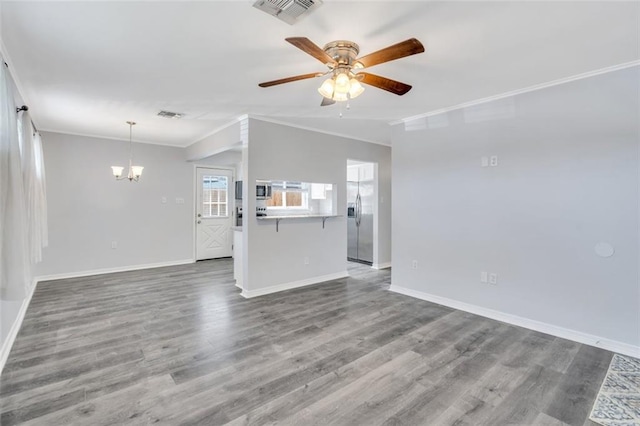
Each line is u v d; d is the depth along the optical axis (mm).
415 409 1977
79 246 5371
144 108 3850
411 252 4312
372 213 6328
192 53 2416
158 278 5238
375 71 2764
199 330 3148
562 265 3016
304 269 4840
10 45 2260
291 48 2344
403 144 4395
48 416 1892
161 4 1803
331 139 5172
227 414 1924
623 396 2105
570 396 2109
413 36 2166
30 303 3939
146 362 2531
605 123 2760
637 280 2639
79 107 3787
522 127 3250
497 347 2801
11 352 2678
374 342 2898
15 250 2209
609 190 2754
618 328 2727
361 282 5043
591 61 2588
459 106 3744
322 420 1877
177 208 6426
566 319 2996
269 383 2248
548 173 3088
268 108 3854
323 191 5809
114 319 3432
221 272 5703
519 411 1963
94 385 2215
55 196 5148
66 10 1850
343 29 2072
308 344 2855
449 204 3885
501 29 2086
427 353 2691
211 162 6895
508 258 3375
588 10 1875
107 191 5625
